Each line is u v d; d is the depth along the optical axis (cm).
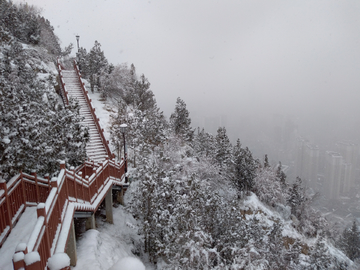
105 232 1264
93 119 2378
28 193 863
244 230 1413
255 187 3878
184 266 1069
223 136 3550
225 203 1582
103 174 1292
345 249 4138
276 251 1692
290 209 4275
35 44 3281
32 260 362
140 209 1458
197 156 3105
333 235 4712
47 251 551
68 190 857
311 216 4356
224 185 3102
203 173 2727
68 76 3100
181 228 1232
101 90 3397
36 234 478
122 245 1234
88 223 1129
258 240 1528
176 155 2581
